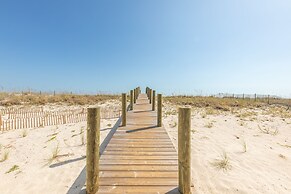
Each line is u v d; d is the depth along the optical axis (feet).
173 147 16.97
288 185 13.42
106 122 39.55
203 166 16.63
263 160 18.03
